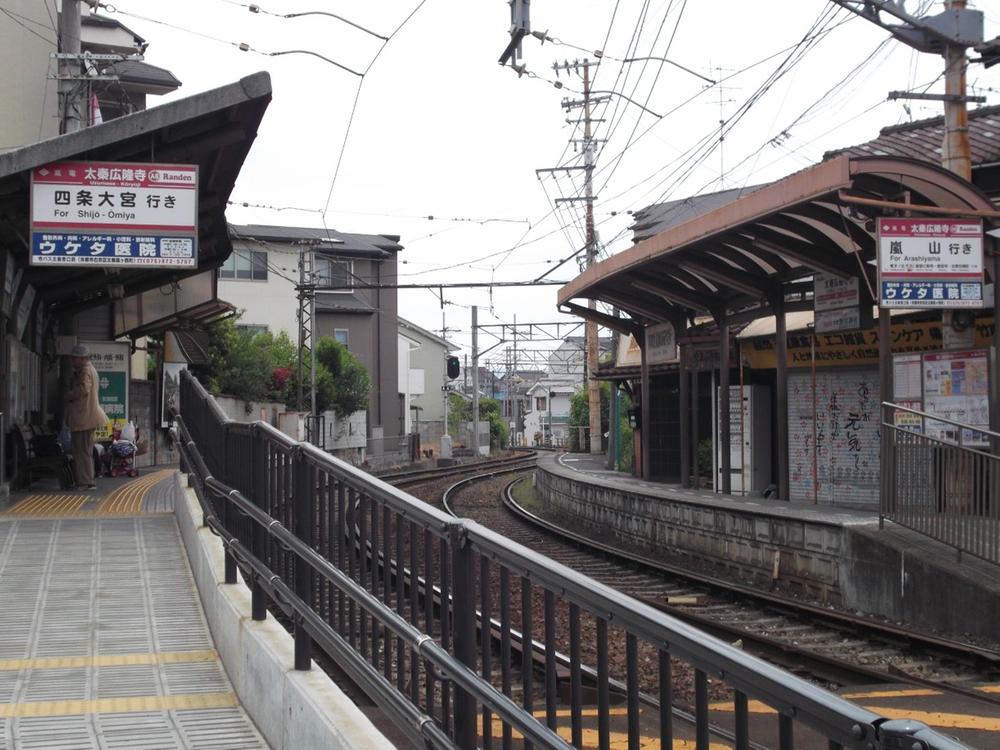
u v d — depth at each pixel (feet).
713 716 16.78
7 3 60.29
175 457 92.84
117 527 33.27
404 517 11.89
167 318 63.77
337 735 12.06
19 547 29.89
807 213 37.60
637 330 68.59
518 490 92.27
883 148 55.83
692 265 46.83
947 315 40.50
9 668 19.02
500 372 316.60
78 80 47.83
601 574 43.96
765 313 49.52
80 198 35.76
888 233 36.04
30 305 46.83
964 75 40.45
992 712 20.84
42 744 15.15
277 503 17.46
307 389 119.24
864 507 49.26
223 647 19.44
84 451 45.37
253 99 34.37
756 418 58.03
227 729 16.02
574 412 165.37
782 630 31.53
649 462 71.26
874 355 49.62
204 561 23.32
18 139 60.59
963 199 35.88
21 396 44.27
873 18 39.09
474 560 10.39
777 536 39.65
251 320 136.36
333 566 13.76
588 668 23.06
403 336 163.43
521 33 49.34
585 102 106.22
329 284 141.79
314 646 25.32
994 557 29.84
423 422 176.76
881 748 5.14
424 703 12.45
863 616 33.37
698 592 38.91
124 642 20.84
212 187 43.62
